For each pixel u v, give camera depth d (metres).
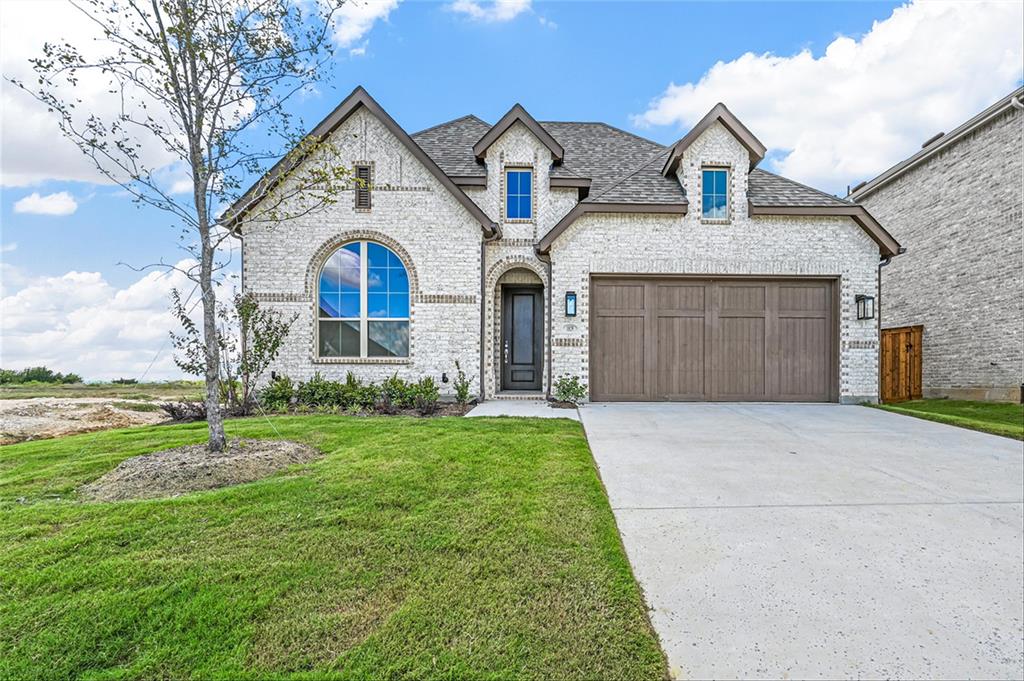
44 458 5.73
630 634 2.59
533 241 12.03
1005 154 12.55
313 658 2.41
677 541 3.74
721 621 2.75
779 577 3.22
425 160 11.18
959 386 13.85
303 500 4.22
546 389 11.68
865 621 2.76
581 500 4.30
